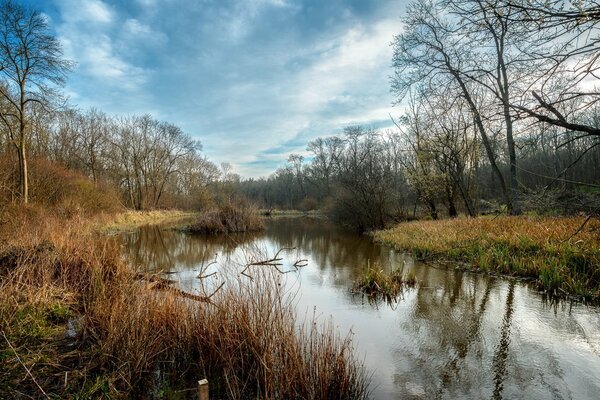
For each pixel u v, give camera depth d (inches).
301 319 236.1
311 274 380.2
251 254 312.3
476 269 360.5
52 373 144.5
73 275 259.6
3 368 140.7
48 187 725.9
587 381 156.9
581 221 369.4
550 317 230.7
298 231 916.6
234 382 144.8
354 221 866.8
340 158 1939.0
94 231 538.6
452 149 692.1
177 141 1691.7
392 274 332.5
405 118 837.8
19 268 222.5
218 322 168.7
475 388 153.7
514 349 189.0
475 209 806.5
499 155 697.0
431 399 145.9
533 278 311.9
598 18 106.4
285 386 140.6
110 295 212.5
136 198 1572.3
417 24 426.3
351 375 160.6
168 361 160.1
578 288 264.7
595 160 686.5
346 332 216.1
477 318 235.0
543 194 180.2
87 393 131.7
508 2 115.4
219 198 1675.7
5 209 495.2
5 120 609.9
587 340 196.2
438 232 511.2
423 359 180.7
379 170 839.7
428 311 251.9
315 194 2346.2
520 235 384.2
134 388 143.9
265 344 152.2
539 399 144.9
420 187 807.7
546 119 126.6
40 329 175.2
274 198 2667.3
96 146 1300.4
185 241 684.1
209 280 338.6
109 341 159.9
